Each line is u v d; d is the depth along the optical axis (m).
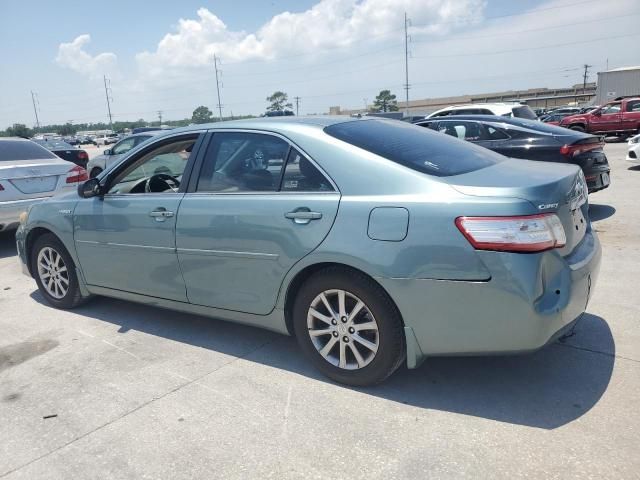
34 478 2.64
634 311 4.20
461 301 2.80
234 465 2.65
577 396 3.07
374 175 3.10
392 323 3.03
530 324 2.71
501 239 2.68
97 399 3.35
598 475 2.42
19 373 3.76
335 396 3.22
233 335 4.22
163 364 3.78
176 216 3.83
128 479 2.60
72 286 4.84
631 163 12.36
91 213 4.41
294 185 3.36
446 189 2.89
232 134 3.75
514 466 2.51
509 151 7.70
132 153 4.34
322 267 3.24
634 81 36.47
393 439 2.77
